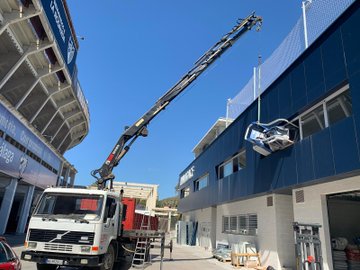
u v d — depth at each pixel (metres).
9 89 23.09
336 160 9.30
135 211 14.14
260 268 14.16
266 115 14.10
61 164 37.59
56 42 21.58
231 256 16.00
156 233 15.19
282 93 12.81
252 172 15.27
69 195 10.30
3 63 20.50
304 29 11.85
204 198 25.52
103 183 14.71
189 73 16.91
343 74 9.22
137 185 49.91
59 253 9.34
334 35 9.76
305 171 10.84
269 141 12.38
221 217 22.12
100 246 9.73
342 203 12.73
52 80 26.22
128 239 13.15
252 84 16.84
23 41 20.25
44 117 30.42
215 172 22.44
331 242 10.40
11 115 20.36
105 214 10.19
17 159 22.81
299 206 11.89
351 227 12.57
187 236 32.34
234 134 18.47
